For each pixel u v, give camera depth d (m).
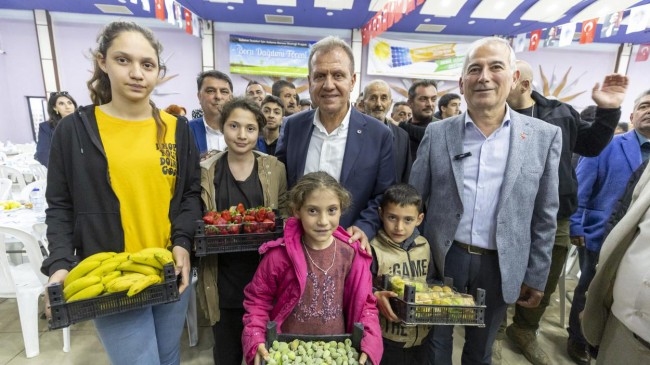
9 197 3.22
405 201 1.40
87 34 7.86
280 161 1.66
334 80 1.29
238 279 1.44
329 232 1.21
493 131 1.36
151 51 1.09
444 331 1.53
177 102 8.53
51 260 1.03
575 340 2.11
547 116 1.84
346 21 7.76
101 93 1.18
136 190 1.13
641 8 3.24
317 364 1.01
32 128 8.27
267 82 8.42
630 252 1.11
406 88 8.76
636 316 1.07
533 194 1.33
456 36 8.62
